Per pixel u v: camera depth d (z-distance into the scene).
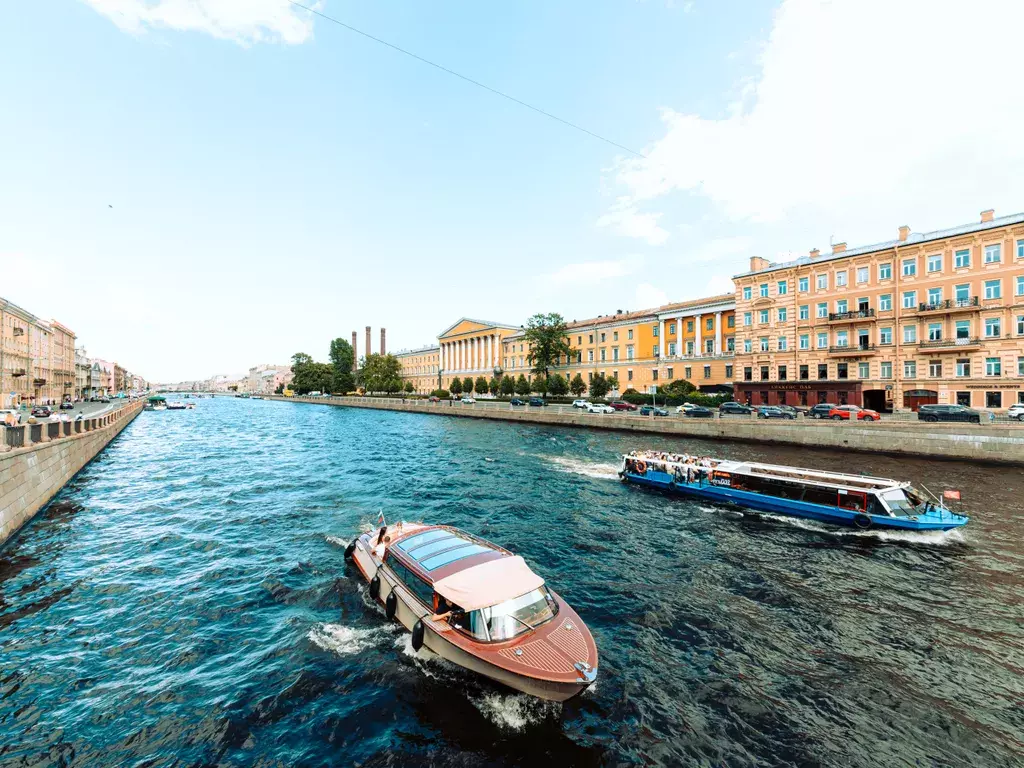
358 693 8.54
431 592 9.81
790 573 13.99
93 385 142.50
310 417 80.56
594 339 82.31
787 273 54.34
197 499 21.98
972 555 15.37
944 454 29.64
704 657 9.81
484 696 8.49
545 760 7.16
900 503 17.66
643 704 8.40
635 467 25.09
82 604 11.81
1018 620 11.38
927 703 8.51
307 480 26.28
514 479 26.55
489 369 107.00
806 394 52.22
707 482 22.19
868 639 10.54
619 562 14.79
